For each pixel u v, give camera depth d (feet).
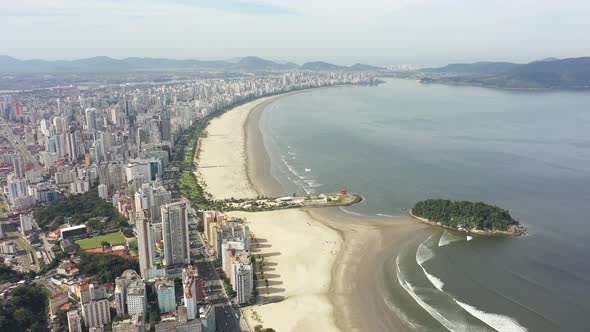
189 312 608.19
